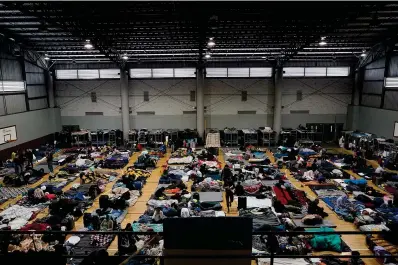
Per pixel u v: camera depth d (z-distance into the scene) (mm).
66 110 29000
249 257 3738
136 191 16438
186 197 14906
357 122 27969
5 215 13758
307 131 27156
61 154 24281
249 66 28125
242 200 14086
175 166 21156
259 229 11727
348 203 14664
